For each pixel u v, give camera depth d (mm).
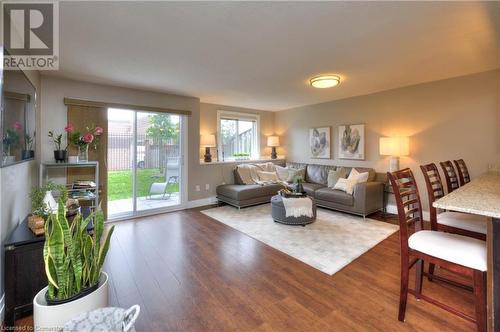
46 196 2178
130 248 2934
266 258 2660
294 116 6238
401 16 1973
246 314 1768
